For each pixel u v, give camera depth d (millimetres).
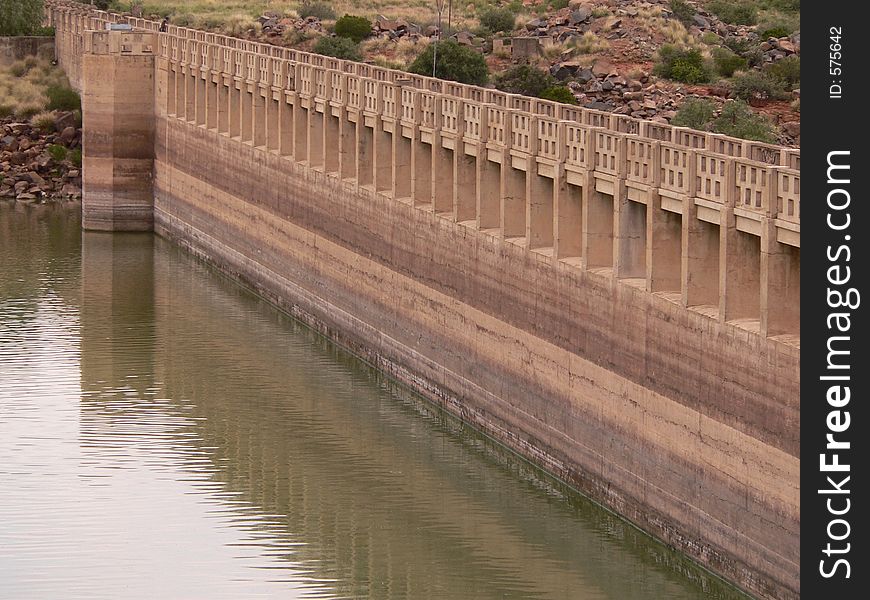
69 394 74688
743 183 52312
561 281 62438
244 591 54406
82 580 54969
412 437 69125
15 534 58562
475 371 69750
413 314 75562
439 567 56250
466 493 62500
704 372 53719
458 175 71188
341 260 83938
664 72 116625
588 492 61125
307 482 63844
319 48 132875
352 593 54281
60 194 120688
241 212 97938
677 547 55469
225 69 100375
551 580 55094
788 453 49688
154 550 57438
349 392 75875
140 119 111375
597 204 60688
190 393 75188
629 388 58156
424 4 158500
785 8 142625
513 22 137500
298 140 90250
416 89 75562
